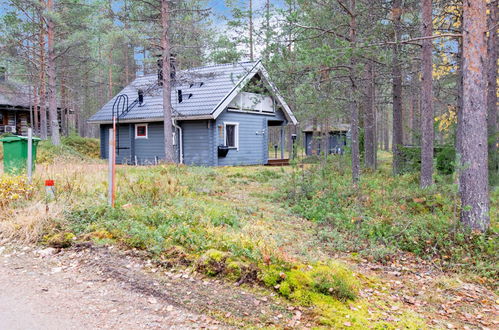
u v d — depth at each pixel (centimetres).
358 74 1144
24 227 598
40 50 2266
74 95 3009
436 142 1605
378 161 2395
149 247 540
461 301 518
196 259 504
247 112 2108
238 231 641
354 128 1131
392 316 435
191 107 1908
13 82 3041
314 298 441
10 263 511
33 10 2044
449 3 1225
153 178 1045
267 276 462
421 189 1037
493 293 555
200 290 445
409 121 3147
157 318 386
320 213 873
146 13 1759
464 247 691
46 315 382
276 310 412
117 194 802
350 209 905
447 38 1230
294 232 748
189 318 388
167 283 459
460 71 1291
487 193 745
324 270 499
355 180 1108
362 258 663
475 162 739
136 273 482
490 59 1315
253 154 2175
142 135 2127
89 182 900
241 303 421
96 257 524
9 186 727
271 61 1046
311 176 1170
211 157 1903
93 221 632
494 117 1309
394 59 1234
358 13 1099
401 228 771
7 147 945
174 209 718
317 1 1095
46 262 516
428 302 507
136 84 2448
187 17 1683
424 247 707
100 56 3200
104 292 436
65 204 672
